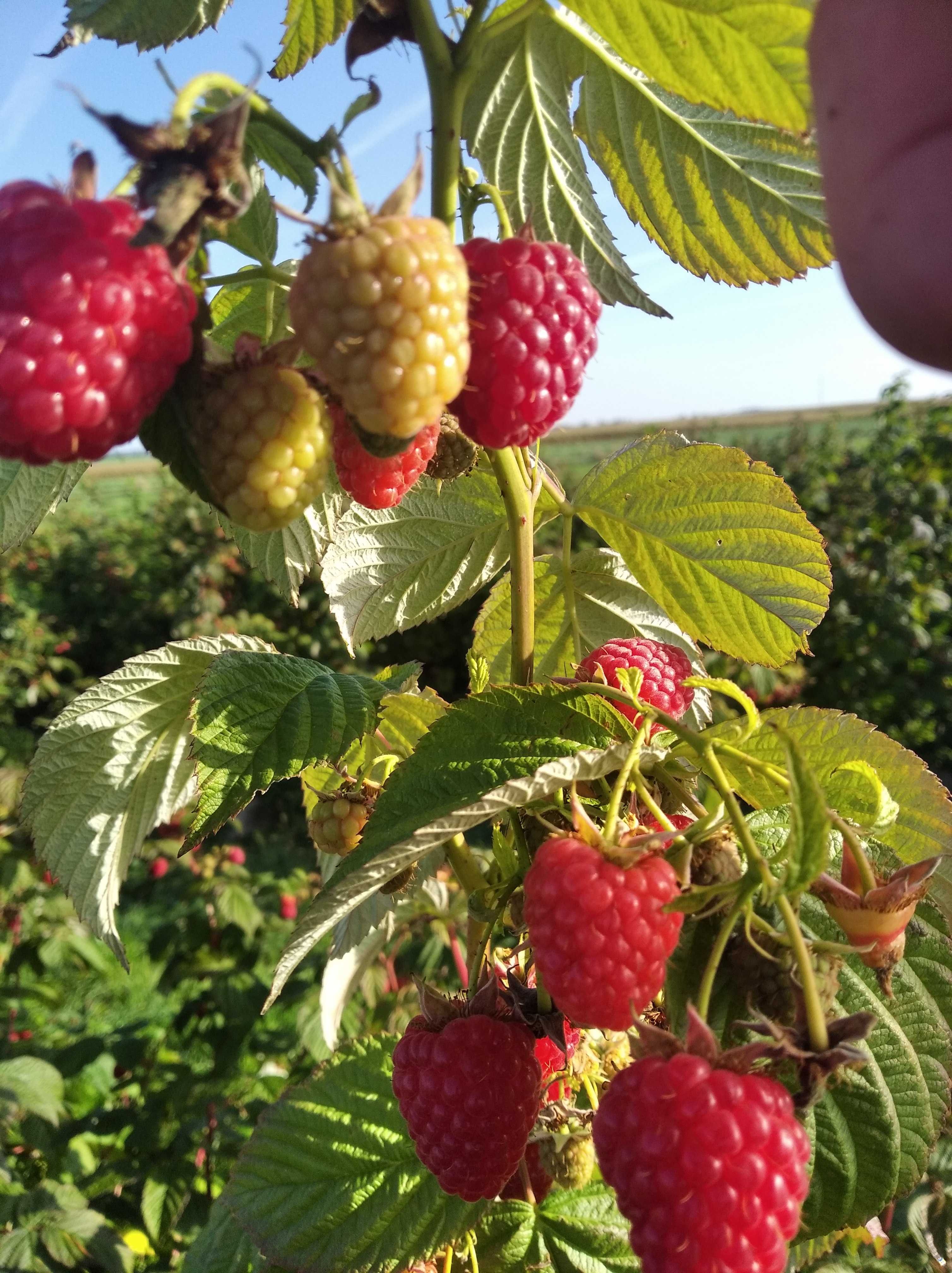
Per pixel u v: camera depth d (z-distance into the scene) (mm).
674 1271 102
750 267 176
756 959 119
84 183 106
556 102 167
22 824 196
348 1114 186
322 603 1359
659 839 122
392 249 103
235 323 182
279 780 149
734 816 115
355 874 119
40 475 178
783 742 106
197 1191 440
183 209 99
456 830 126
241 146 101
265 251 168
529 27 157
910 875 118
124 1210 449
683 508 189
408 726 188
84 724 194
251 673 160
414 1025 156
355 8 147
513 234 149
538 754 134
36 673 1495
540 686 138
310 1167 182
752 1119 105
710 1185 102
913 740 1071
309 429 112
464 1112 144
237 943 562
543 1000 149
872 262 105
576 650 214
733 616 195
